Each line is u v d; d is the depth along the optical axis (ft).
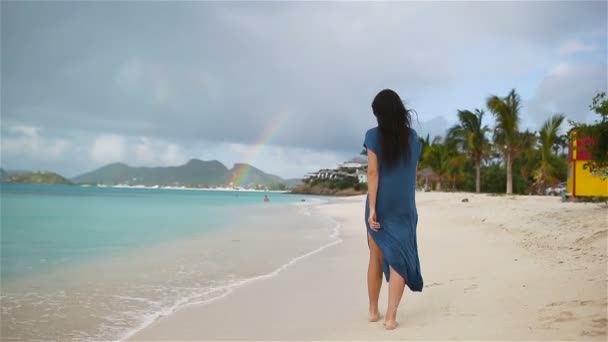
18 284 20.83
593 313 11.43
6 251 31.63
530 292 14.44
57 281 21.42
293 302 16.78
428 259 23.79
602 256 19.54
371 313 13.21
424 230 40.01
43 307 16.83
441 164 177.88
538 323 11.07
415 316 13.10
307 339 11.99
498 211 47.57
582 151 53.52
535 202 58.65
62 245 34.88
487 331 10.80
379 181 12.21
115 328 14.34
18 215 70.38
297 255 29.45
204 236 42.14
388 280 12.51
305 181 525.34
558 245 24.02
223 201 176.14
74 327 14.47
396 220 12.21
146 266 25.48
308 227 53.11
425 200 96.48
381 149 12.13
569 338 9.75
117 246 34.47
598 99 32.09
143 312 16.14
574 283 15.07
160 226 53.52
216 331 13.60
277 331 13.15
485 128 136.77
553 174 126.82
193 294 18.71
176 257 28.76
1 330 14.20
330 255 29.04
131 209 95.30
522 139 114.11
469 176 197.67
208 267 25.12
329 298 17.13
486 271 19.06
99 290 19.54
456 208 63.52
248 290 19.20
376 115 12.43
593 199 52.39
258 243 36.37
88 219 63.41
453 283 17.21
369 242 13.14
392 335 11.28
